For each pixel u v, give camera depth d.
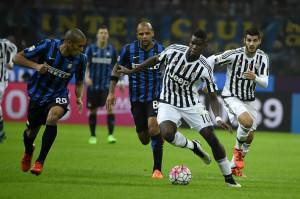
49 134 31.39
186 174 32.06
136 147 53.41
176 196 28.23
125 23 79.69
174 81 31.94
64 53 31.86
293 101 75.75
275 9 79.31
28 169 34.00
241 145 37.81
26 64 31.64
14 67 75.81
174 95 32.09
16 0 78.56
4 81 46.44
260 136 70.38
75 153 47.19
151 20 79.06
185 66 31.53
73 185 30.72
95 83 56.97
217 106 31.64
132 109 37.25
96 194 28.19
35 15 79.75
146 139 37.91
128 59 36.81
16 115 75.88
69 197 27.23
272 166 43.69
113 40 79.75
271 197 28.94
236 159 37.72
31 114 32.84
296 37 79.12
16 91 75.81
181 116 32.22
